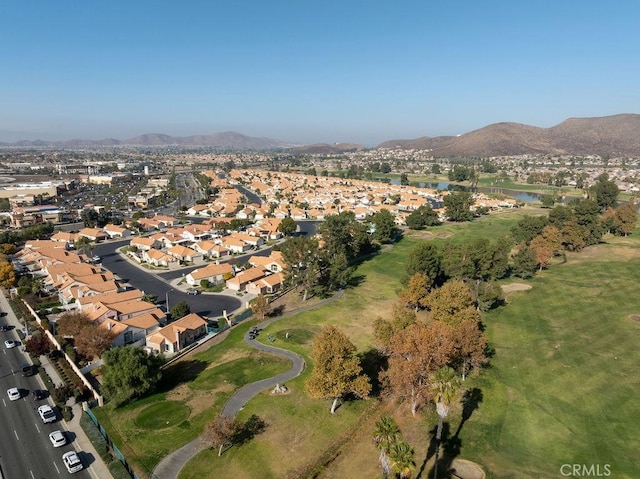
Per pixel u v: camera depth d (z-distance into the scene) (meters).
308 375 73.06
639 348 79.19
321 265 121.69
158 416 62.50
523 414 61.91
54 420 62.31
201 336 92.38
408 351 62.12
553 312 98.56
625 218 173.50
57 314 102.25
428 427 59.53
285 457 54.34
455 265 110.19
